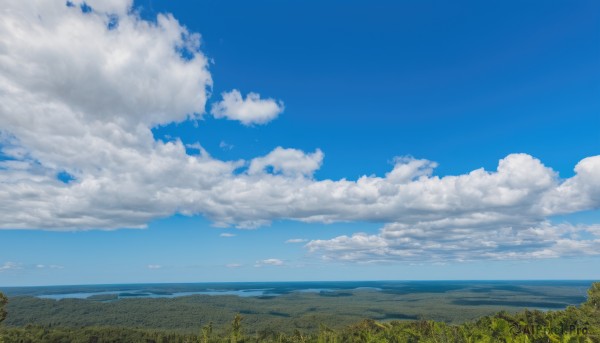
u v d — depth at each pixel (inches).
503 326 2748.5
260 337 5807.1
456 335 2856.8
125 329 6387.8
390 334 3531.0
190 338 5354.3
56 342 5393.7
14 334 5275.6
